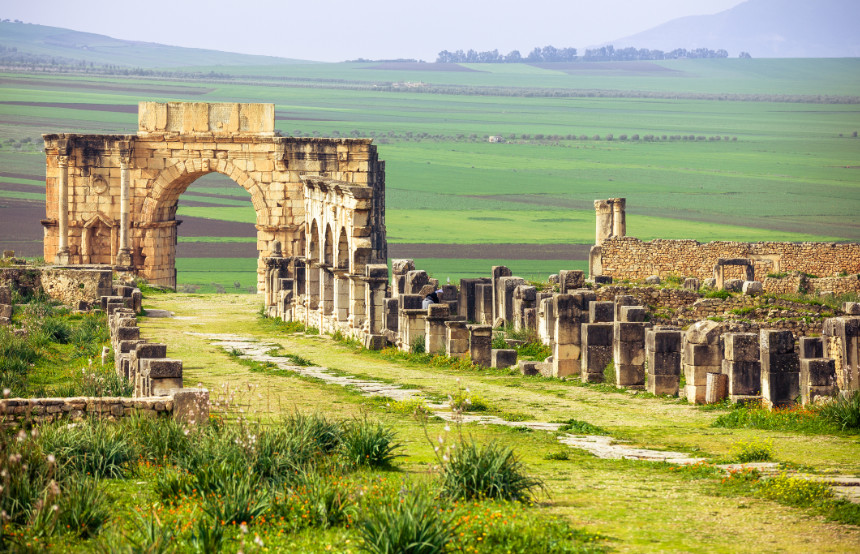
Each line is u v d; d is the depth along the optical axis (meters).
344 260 92.62
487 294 95.94
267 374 66.81
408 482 31.33
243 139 144.00
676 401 56.09
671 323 86.75
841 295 112.69
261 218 144.62
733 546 26.70
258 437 34.03
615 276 133.12
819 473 35.47
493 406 54.09
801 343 57.91
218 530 26.67
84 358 72.31
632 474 35.62
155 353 53.78
